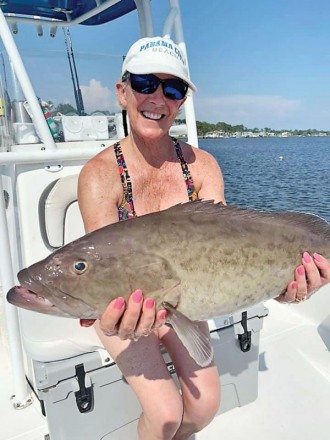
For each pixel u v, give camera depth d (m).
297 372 3.02
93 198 2.07
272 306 3.95
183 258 1.67
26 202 2.74
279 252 1.86
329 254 1.98
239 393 2.67
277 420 2.59
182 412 1.94
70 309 1.66
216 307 1.76
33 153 2.58
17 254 2.95
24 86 2.53
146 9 3.35
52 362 2.11
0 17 2.42
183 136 3.48
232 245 1.75
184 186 2.29
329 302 3.49
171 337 2.13
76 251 1.65
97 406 2.22
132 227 1.68
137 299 1.58
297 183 22.23
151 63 1.94
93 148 2.80
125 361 1.97
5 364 3.15
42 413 2.48
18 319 2.61
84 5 3.68
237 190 21.11
